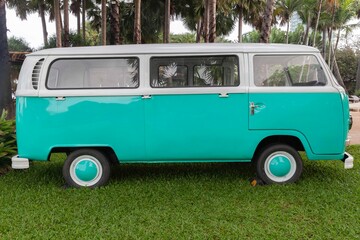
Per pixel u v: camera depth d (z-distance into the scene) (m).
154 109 5.42
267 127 5.43
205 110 5.42
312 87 5.43
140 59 5.45
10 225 4.22
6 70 9.84
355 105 21.42
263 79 5.47
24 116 5.42
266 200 4.96
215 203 4.84
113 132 5.45
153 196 5.13
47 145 5.44
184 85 5.48
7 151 6.66
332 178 5.97
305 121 5.43
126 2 30.66
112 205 4.81
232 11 31.94
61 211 4.62
